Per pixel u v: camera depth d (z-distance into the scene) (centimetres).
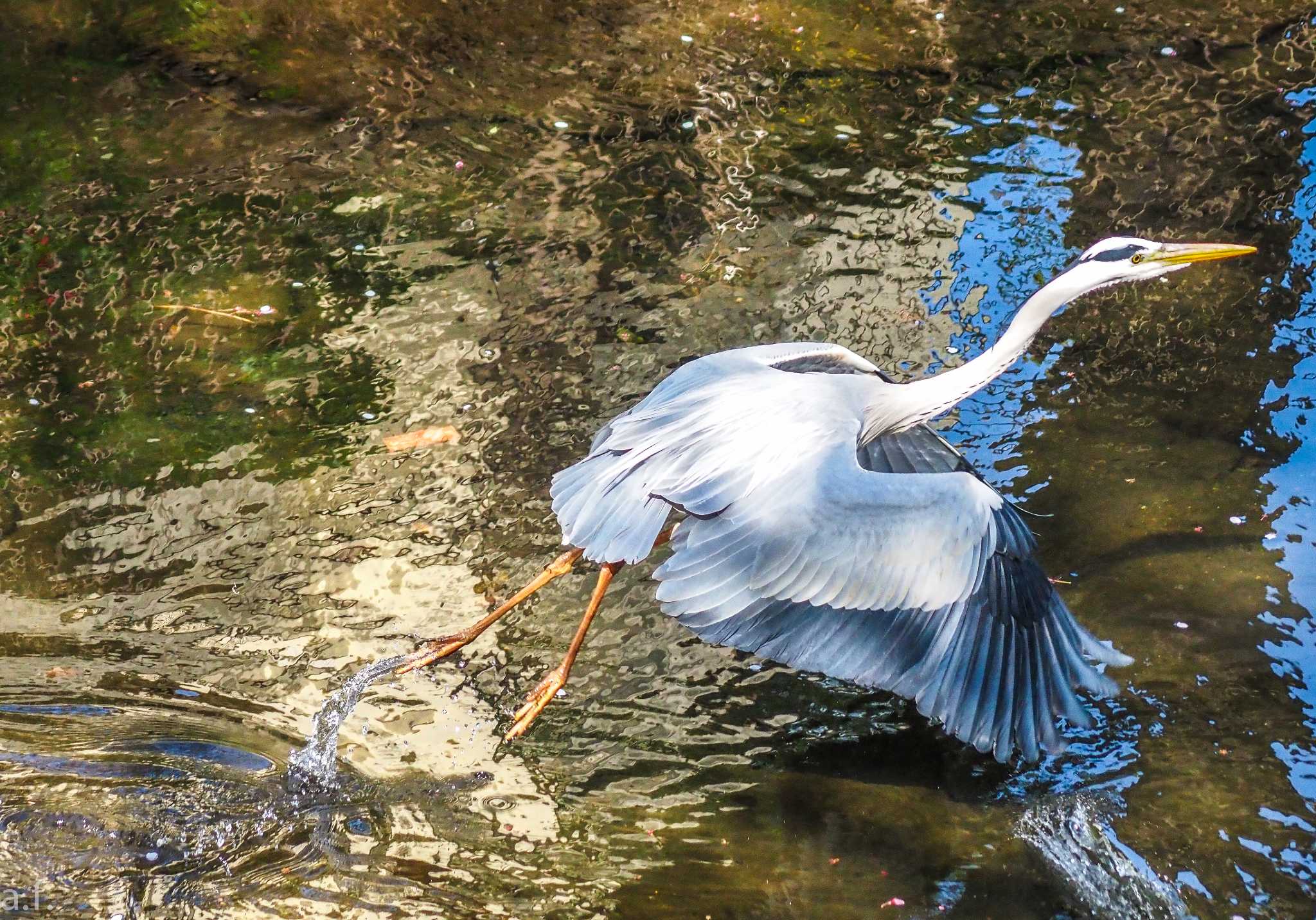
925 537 711
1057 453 1022
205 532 949
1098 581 905
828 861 727
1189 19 1653
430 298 1195
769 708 838
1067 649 731
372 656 855
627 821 749
